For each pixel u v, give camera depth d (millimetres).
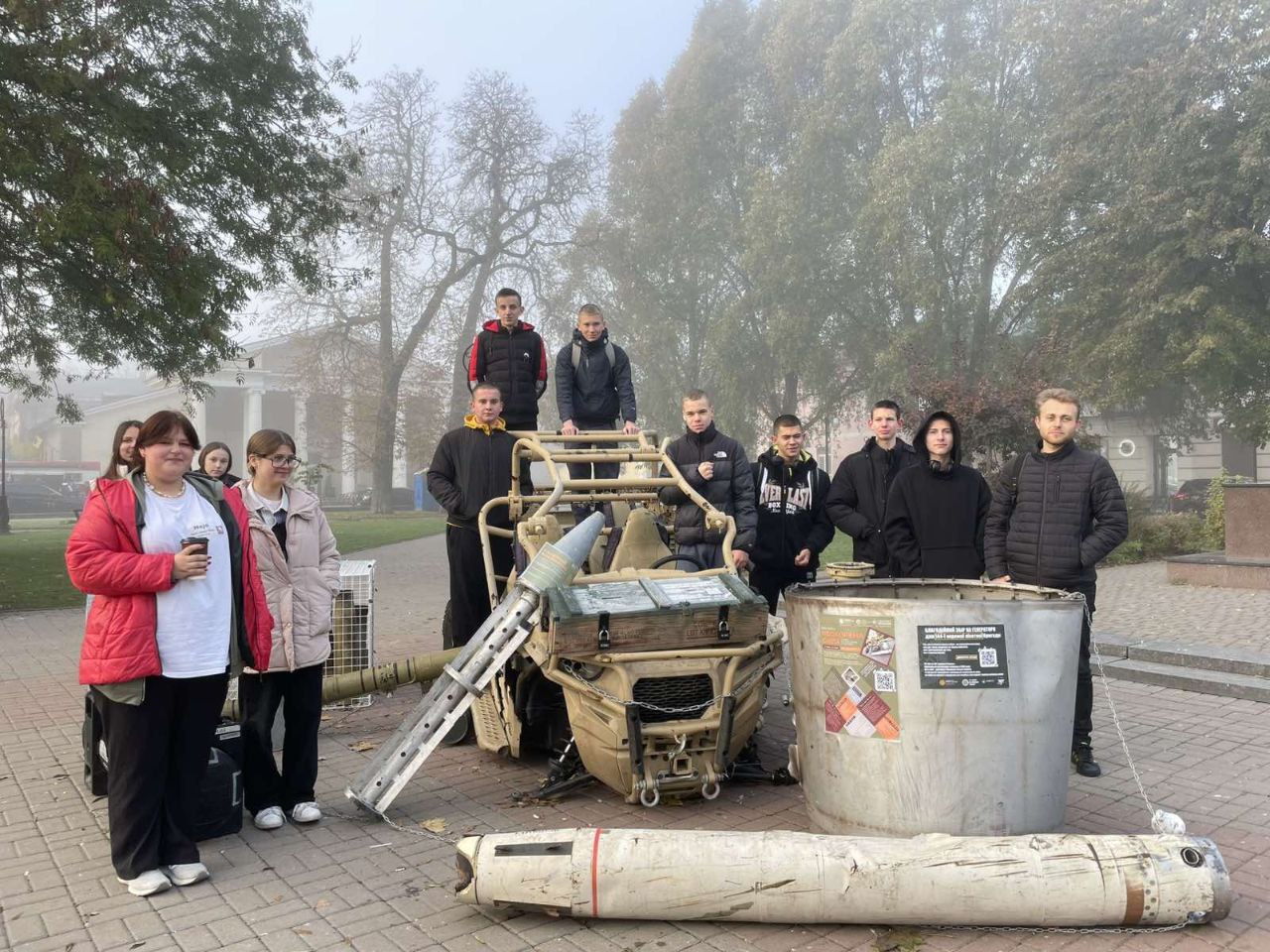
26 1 10664
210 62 14078
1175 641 8055
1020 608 3701
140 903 3680
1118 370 25016
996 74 31703
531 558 5125
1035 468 5258
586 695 4445
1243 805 4613
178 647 3766
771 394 41938
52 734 6285
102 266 12484
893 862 3275
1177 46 24062
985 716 3643
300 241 17312
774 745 5859
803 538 6934
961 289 33625
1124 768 5227
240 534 4133
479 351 7777
